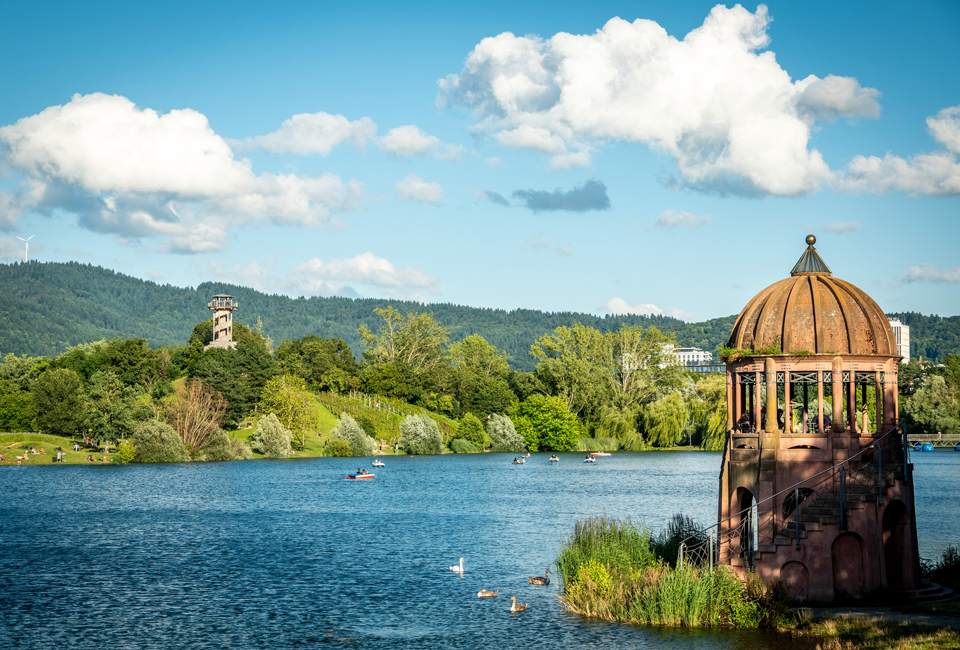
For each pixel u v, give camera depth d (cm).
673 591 4166
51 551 6894
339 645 4122
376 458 18738
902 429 4191
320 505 10200
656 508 9362
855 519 4009
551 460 18138
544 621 4394
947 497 9738
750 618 3962
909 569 4131
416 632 4300
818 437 4184
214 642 4203
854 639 3475
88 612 4816
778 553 4056
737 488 4431
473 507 9862
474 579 5631
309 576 5800
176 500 10706
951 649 3167
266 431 18162
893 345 4241
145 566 6212
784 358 4250
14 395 17875
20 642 4222
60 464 15675
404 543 7250
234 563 6322
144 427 16375
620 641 3897
